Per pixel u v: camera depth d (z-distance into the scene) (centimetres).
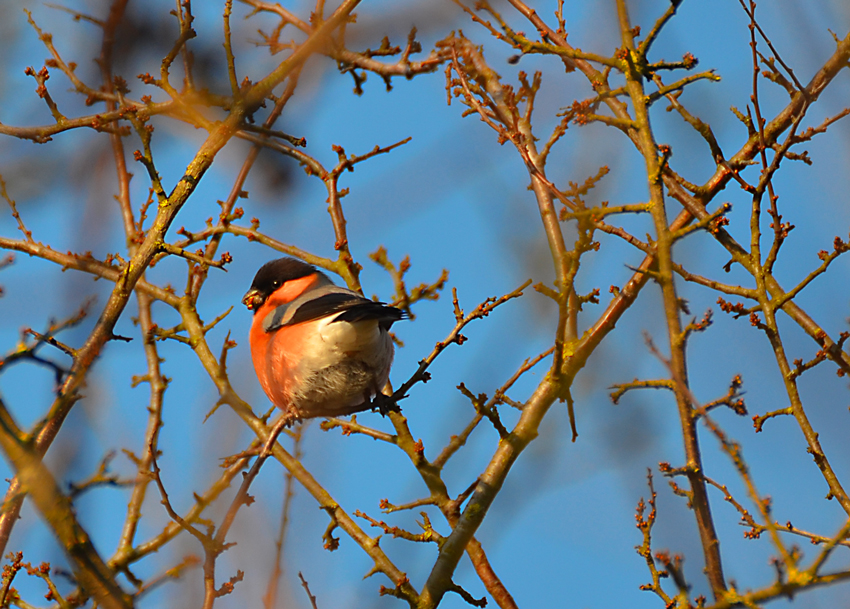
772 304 691
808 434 638
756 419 656
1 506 493
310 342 873
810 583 507
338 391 883
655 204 610
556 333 634
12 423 507
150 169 660
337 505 799
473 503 734
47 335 555
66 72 783
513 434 738
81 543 486
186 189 666
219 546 559
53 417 525
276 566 533
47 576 678
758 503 523
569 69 827
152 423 869
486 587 761
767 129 782
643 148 650
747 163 771
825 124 732
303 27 718
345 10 554
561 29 837
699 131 784
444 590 730
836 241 700
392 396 800
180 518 573
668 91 716
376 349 880
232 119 701
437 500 795
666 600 581
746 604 510
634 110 684
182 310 980
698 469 552
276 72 717
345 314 859
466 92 771
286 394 902
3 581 680
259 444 868
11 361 538
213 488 634
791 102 779
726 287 724
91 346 572
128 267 621
